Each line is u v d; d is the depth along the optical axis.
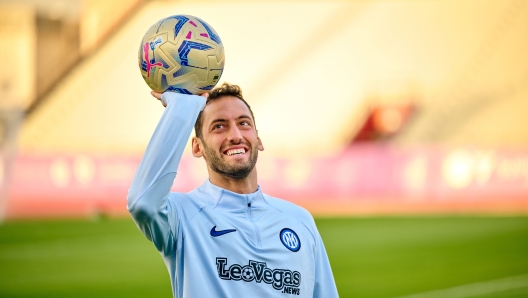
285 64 74.94
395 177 56.97
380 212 56.59
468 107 71.88
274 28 75.94
